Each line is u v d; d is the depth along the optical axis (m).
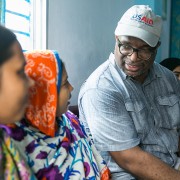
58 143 0.88
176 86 1.67
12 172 0.69
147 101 1.51
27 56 0.88
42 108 0.87
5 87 0.65
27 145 0.81
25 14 1.95
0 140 0.71
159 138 1.49
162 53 3.79
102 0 2.60
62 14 2.13
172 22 4.20
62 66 0.92
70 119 1.06
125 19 1.45
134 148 1.35
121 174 1.41
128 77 1.48
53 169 0.84
